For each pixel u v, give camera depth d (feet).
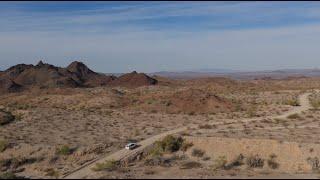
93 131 282.56
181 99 411.54
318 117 320.91
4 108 379.76
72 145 236.84
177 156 220.64
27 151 231.71
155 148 228.43
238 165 205.87
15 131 281.54
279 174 164.76
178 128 288.71
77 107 446.19
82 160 214.48
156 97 458.50
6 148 237.45
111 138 257.96
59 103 490.49
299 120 310.24
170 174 161.17
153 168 188.55
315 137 233.96
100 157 216.33
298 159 203.92
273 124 294.05
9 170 209.46
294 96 502.38
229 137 232.73
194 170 177.37
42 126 298.35
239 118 333.83
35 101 515.09
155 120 329.52
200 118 340.18
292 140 222.07
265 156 210.59
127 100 468.75
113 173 167.43
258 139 223.92
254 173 167.53
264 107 394.73
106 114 358.64
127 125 305.73
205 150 222.69
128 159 212.43
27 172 205.57
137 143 240.12
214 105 395.34
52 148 232.32
